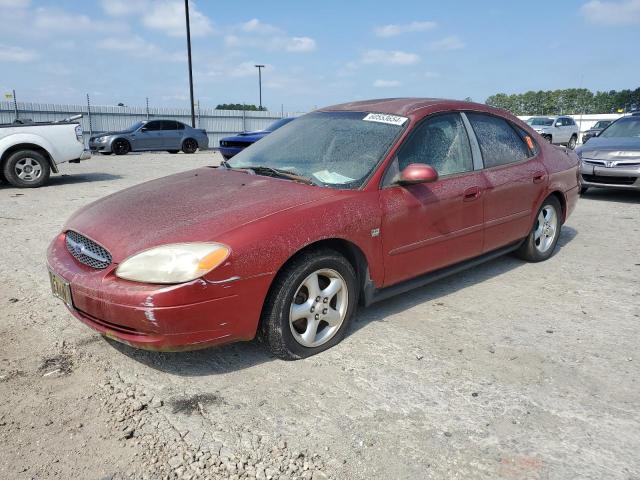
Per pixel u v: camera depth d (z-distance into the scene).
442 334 3.60
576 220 7.45
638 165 8.48
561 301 4.24
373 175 3.48
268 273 2.87
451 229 3.93
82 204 8.45
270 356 3.25
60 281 3.06
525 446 2.44
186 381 2.96
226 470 2.27
